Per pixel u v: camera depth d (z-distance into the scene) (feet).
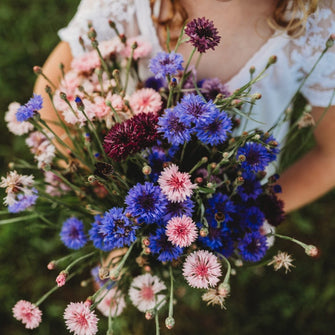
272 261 2.04
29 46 5.22
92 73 2.24
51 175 2.23
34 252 4.05
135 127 1.72
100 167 1.75
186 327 3.91
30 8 5.45
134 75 2.49
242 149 1.86
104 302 2.32
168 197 1.73
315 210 4.42
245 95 1.84
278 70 2.37
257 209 1.98
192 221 1.78
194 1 2.31
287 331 3.97
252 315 4.00
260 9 2.28
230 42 2.33
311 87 2.43
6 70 5.05
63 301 3.96
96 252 2.15
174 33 2.40
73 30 2.55
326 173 2.64
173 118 1.72
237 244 2.06
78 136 2.21
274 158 1.92
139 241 1.97
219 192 1.95
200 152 1.98
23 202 2.04
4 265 4.03
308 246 1.86
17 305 2.00
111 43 2.28
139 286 2.07
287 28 2.26
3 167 4.55
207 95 2.04
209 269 1.77
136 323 2.76
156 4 2.38
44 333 3.82
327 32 2.24
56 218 2.53
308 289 4.09
